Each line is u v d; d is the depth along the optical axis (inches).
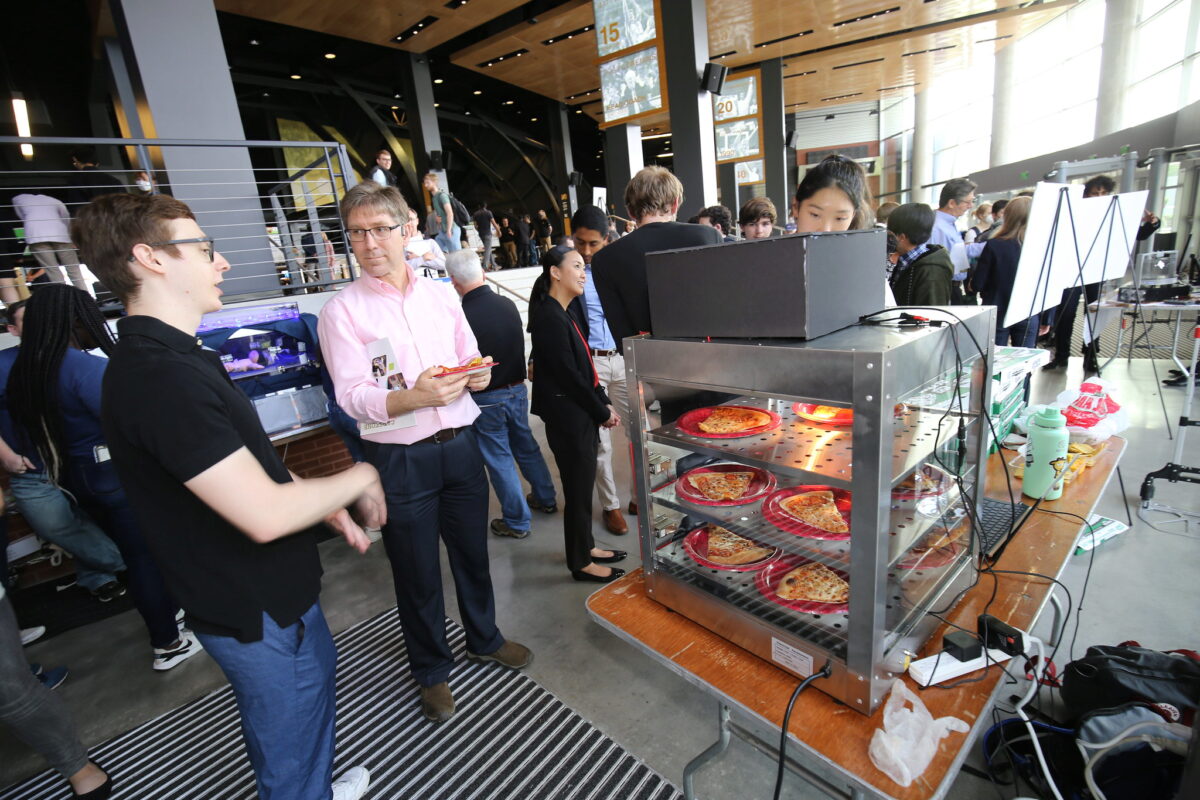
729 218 134.0
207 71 148.5
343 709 71.9
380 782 60.8
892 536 35.1
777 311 34.5
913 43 438.9
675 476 47.7
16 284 123.9
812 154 901.8
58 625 97.7
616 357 105.3
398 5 312.2
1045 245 71.7
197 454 33.8
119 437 35.9
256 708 42.0
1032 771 49.6
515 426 112.0
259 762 43.5
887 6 354.3
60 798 63.7
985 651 38.6
